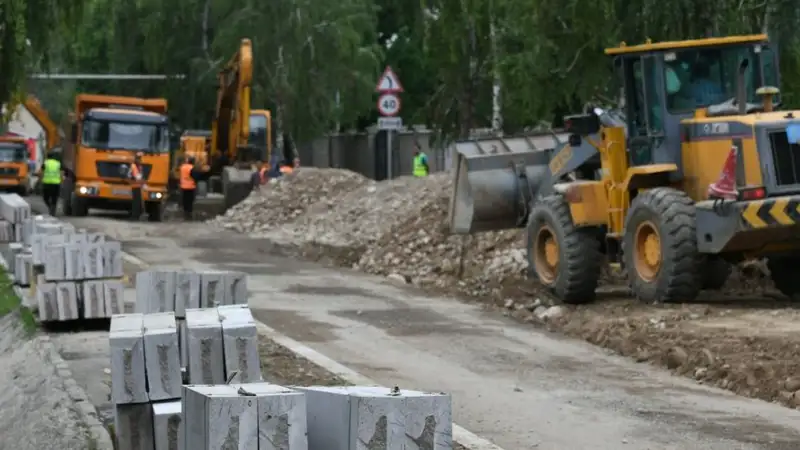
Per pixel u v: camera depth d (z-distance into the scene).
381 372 38.56
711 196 45.56
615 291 55.19
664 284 47.25
